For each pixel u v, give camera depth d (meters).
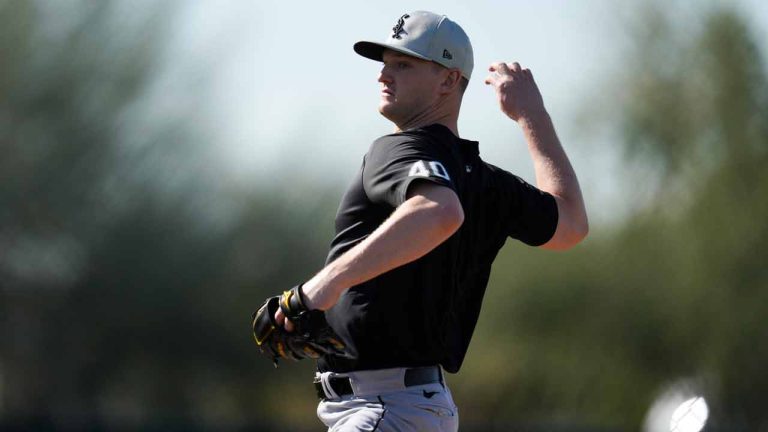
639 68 95.94
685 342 94.38
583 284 100.00
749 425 93.25
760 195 91.81
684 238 93.38
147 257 94.50
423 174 12.55
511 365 106.69
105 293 94.12
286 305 12.85
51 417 93.31
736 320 91.25
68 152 91.94
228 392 100.44
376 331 14.00
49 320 94.19
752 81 92.69
